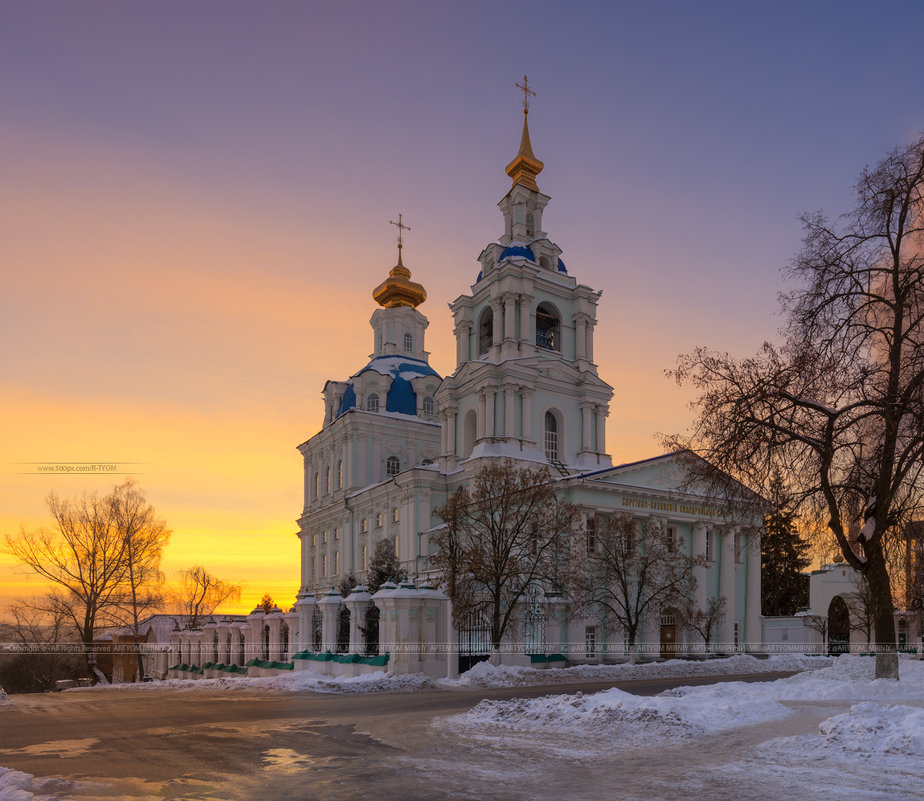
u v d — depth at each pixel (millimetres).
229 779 11562
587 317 59938
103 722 19078
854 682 21516
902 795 9805
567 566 39219
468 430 59781
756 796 9883
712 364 21875
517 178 62719
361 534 69562
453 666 31922
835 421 20891
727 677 35750
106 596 58938
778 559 74438
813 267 21344
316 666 36156
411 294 88875
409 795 10359
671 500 49219
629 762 12250
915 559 23766
